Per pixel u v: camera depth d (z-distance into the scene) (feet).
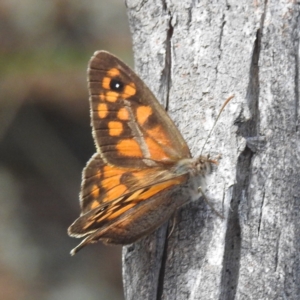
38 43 4.77
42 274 4.27
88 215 2.56
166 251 2.58
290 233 2.57
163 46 2.61
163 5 2.61
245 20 2.59
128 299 2.58
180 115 2.60
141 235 2.58
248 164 2.58
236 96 2.58
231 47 2.59
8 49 4.71
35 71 4.62
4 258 4.32
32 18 4.86
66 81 4.60
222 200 2.57
